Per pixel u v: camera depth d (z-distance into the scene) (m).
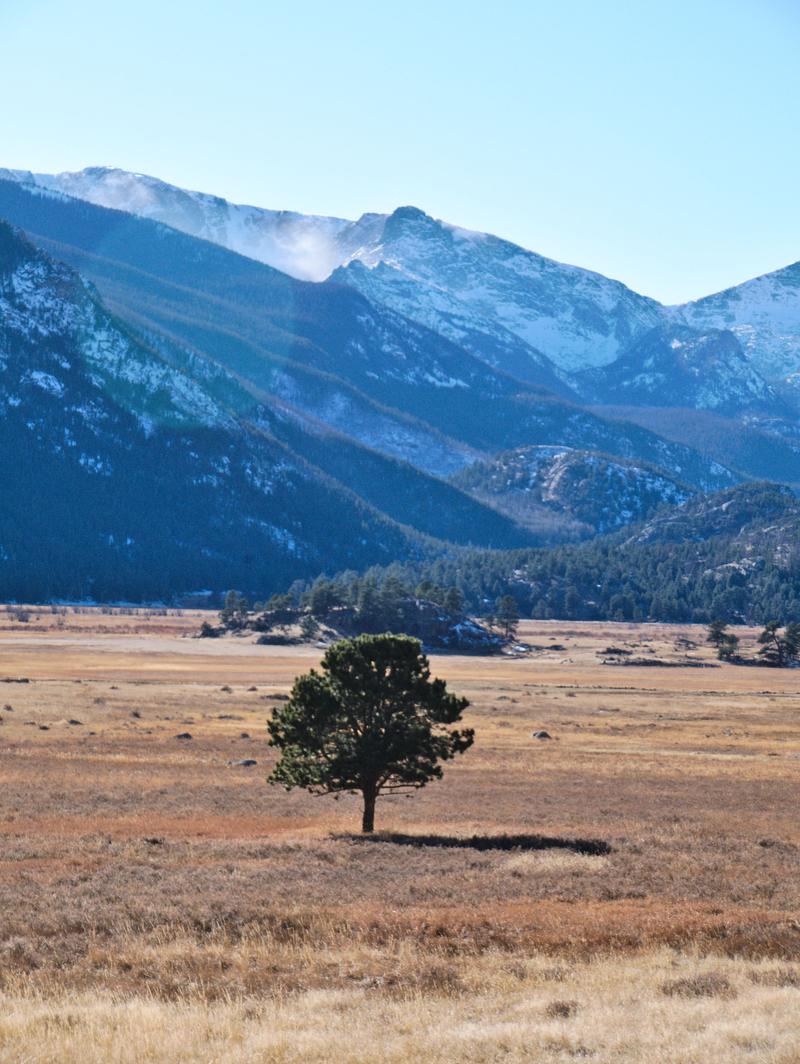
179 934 41.31
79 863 58.53
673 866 62.12
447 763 125.69
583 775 118.50
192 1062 27.64
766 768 129.00
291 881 54.19
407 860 62.44
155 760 119.81
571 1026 30.27
